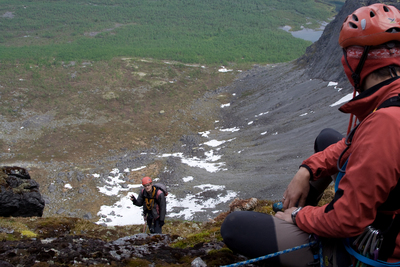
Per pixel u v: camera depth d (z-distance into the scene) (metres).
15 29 178.38
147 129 73.06
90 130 70.44
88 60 118.31
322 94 70.00
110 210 42.41
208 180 47.66
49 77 97.81
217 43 177.00
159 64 116.50
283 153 51.47
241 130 69.44
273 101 78.00
